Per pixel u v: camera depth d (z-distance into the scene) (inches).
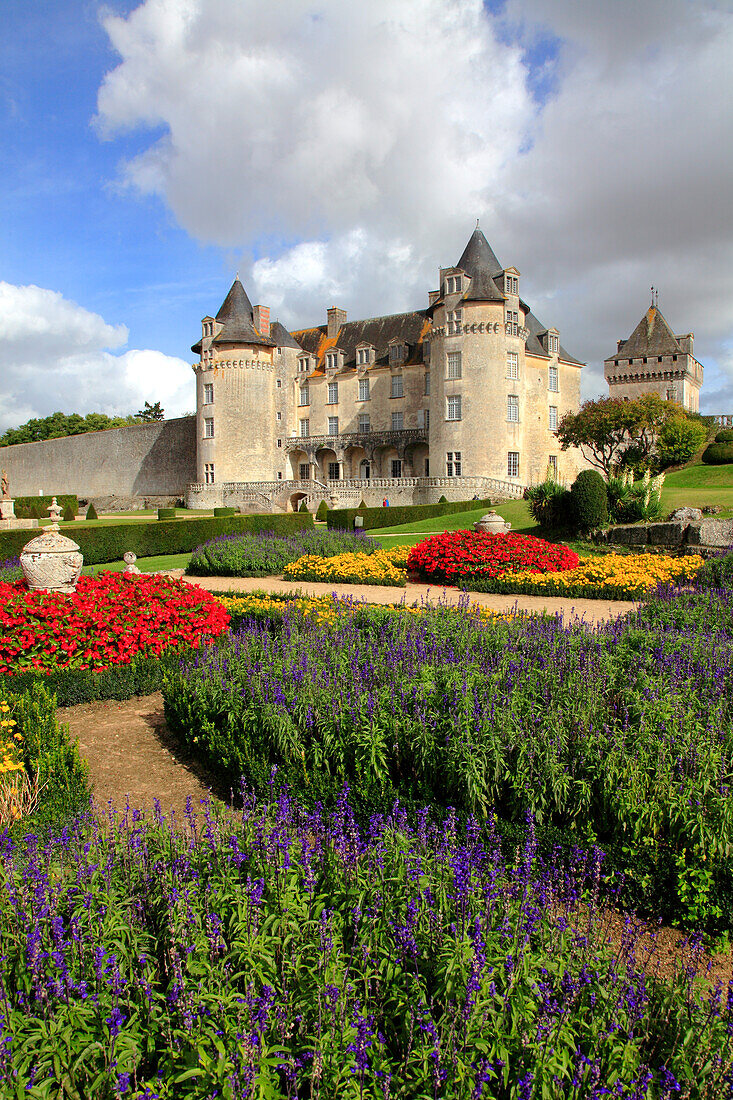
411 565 751.1
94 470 3011.8
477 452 1875.0
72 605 366.0
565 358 2203.5
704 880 165.8
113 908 128.6
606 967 121.8
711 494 1192.2
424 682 235.3
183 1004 106.4
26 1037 105.3
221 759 242.8
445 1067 101.7
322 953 116.8
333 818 169.6
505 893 140.5
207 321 2283.5
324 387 2359.7
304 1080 105.3
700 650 283.1
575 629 331.3
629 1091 100.2
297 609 421.4
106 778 251.8
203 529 1137.4
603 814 184.2
